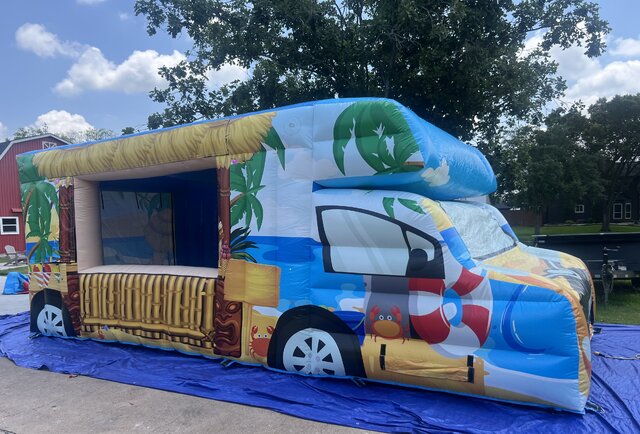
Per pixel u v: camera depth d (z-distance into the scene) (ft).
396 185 14.38
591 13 38.83
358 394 13.82
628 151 130.82
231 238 16.47
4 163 96.17
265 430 12.19
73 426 12.78
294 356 15.23
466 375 12.61
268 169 15.78
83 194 20.85
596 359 16.84
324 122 14.76
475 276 12.78
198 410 13.52
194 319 17.35
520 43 40.14
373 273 13.97
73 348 19.80
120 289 19.22
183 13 45.03
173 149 17.78
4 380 16.71
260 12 41.57
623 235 30.19
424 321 13.20
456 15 34.42
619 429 11.30
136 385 15.62
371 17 40.78
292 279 15.23
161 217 27.09
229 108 49.01
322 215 14.69
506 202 64.95
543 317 11.90
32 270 22.00
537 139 117.70
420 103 41.65
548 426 11.52
